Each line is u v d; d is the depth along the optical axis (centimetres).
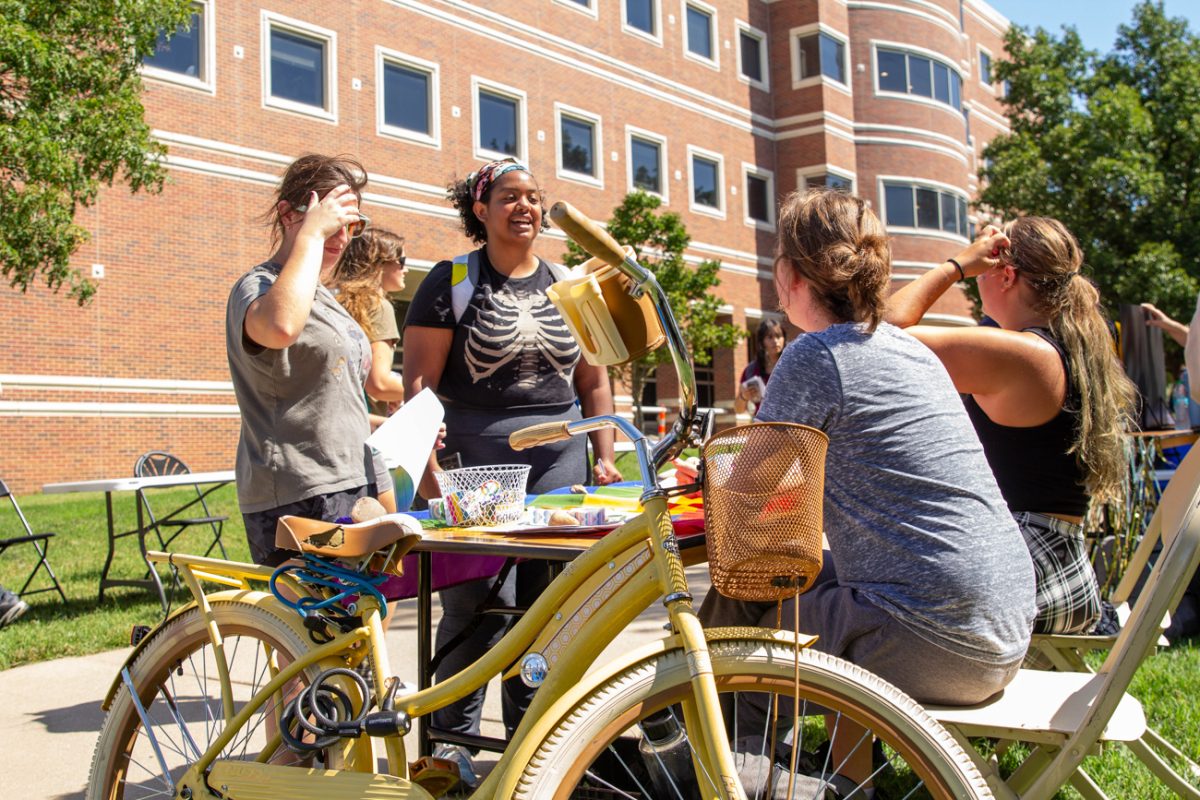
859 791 219
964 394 294
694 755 181
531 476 357
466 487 277
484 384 356
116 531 957
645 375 2106
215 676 290
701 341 2072
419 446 273
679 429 195
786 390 211
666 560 186
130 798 258
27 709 411
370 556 231
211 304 1762
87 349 1620
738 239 2866
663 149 2655
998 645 203
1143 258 2228
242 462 279
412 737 346
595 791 232
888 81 3080
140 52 1115
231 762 229
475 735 283
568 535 236
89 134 1065
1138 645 191
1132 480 362
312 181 282
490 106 2247
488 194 362
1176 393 852
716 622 236
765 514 172
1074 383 269
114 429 1642
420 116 2109
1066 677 231
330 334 279
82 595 667
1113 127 2342
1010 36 2597
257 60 1838
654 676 179
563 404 369
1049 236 279
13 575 746
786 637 185
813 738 342
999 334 264
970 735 206
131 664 258
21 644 515
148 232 1691
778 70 3028
